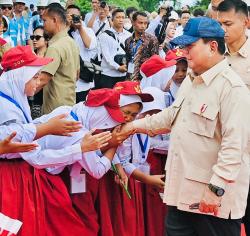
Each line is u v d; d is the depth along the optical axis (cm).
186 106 337
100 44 826
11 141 341
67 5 809
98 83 826
